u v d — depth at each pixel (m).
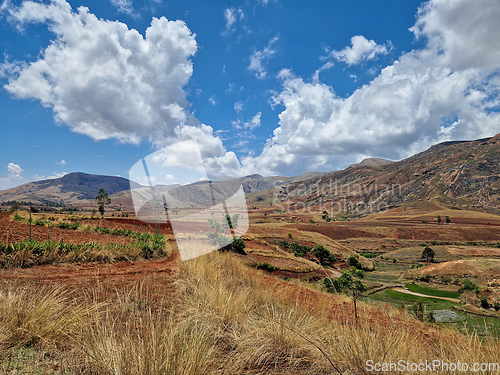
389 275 66.25
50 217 19.17
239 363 2.32
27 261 6.19
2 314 2.48
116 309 2.98
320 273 20.67
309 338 2.66
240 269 5.81
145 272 5.86
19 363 1.95
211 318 3.01
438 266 66.88
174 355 1.87
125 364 1.81
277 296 4.43
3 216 17.42
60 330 2.38
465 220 166.12
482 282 52.28
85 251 7.40
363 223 158.00
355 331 2.59
